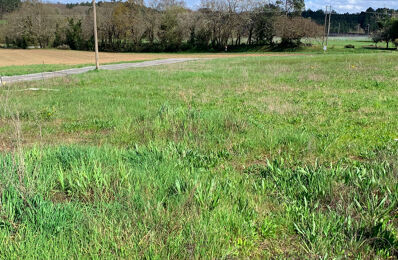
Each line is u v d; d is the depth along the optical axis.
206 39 80.94
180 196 3.83
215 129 7.32
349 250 3.08
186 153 5.72
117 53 75.69
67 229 3.28
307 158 5.71
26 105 10.59
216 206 3.66
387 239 3.15
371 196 3.98
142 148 5.84
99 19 84.75
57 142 7.04
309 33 73.56
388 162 4.95
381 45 81.12
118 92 13.44
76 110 9.94
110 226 3.27
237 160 5.67
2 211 3.45
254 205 3.81
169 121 7.85
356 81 14.81
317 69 20.53
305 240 3.28
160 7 88.50
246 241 3.19
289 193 4.16
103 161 5.01
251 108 9.95
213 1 79.69
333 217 3.51
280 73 19.33
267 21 75.88
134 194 3.83
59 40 88.75
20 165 4.04
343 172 4.56
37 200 3.60
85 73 23.03
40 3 90.56
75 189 4.10
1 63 50.16
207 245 3.04
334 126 7.79
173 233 3.19
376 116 8.56
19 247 2.98
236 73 20.03
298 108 9.72
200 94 12.90
